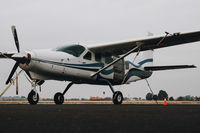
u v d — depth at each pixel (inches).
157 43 472.1
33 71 407.2
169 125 118.6
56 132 101.2
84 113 191.8
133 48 488.7
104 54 510.6
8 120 142.4
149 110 230.7
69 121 137.6
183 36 441.1
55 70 423.5
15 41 406.9
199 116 163.6
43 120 142.6
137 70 605.3
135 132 99.4
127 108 270.8
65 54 443.8
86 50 476.7
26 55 386.0
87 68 473.7
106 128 111.1
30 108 265.1
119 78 550.0
